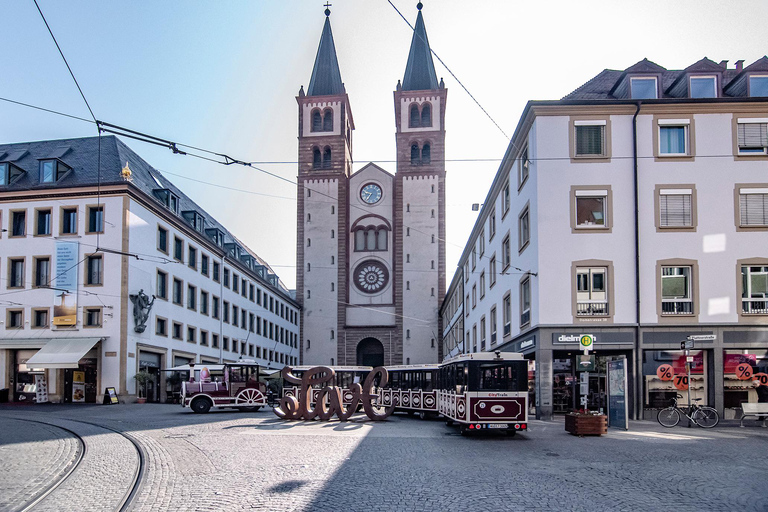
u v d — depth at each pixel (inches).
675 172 1083.9
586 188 1085.1
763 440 731.4
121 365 1565.0
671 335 1051.9
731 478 461.7
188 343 1962.4
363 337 2851.9
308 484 427.2
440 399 997.8
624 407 875.4
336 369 1414.9
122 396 1553.9
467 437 763.4
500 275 1434.5
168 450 610.5
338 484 427.5
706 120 1089.4
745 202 1081.4
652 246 1071.6
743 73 1131.3
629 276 1067.3
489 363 774.5
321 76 3051.2
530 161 1130.7
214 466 508.7
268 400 1742.1
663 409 976.3
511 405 768.9
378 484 428.1
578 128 1104.2
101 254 1600.6
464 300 2150.6
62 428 847.1
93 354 1581.0
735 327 1048.2
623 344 1051.9
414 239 2888.8
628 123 1098.1
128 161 1784.0
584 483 437.1
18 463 531.2
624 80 1132.5
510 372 775.1
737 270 1063.6
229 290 2362.2
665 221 1080.2
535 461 547.5
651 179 1084.5
